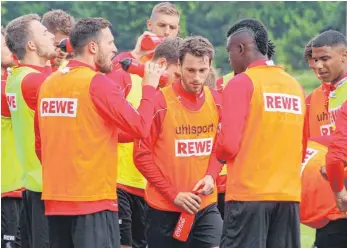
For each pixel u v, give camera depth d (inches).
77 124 669.3
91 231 669.3
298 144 672.4
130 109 665.6
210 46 719.7
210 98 740.0
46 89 685.9
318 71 769.6
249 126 656.4
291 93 669.3
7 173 826.2
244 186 656.4
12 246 834.2
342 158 680.4
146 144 721.0
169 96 727.1
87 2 2256.4
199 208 721.6
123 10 2269.9
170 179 725.9
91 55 681.6
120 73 823.1
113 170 677.9
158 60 758.5
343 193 693.3
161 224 737.6
